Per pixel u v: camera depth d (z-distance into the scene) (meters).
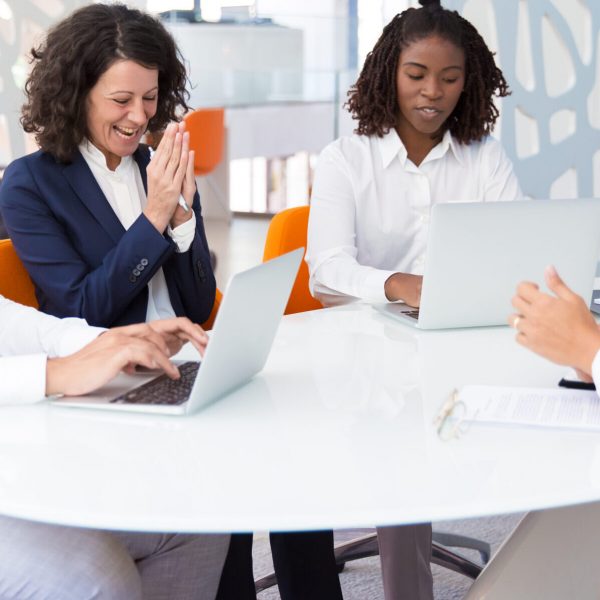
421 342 2.04
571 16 4.11
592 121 4.22
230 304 1.49
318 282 2.56
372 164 2.71
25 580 1.47
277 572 2.06
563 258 2.13
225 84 6.19
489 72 2.73
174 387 1.67
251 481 1.29
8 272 2.22
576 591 1.63
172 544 1.68
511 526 2.92
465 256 2.06
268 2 6.22
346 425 1.52
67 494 1.26
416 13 2.60
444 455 1.39
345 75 6.43
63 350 1.83
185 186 2.21
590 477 1.31
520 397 1.63
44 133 2.20
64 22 2.20
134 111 2.19
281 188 9.54
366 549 2.62
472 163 2.79
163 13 5.90
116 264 2.14
